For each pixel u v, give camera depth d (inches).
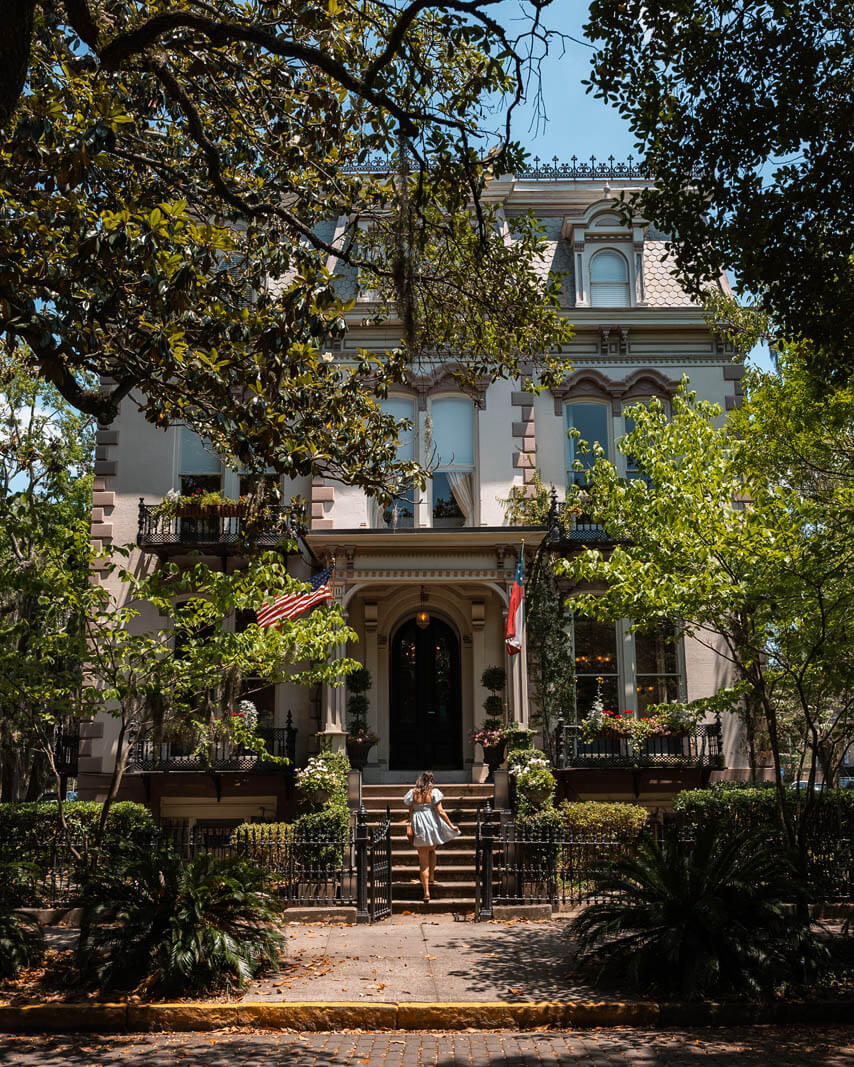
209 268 379.9
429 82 406.9
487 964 400.5
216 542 753.0
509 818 544.1
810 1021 339.6
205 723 540.1
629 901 378.9
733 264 402.3
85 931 369.7
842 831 547.8
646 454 487.5
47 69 375.9
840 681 450.3
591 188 883.4
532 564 767.7
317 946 437.1
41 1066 291.4
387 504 454.0
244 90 418.9
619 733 726.5
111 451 808.9
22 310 312.2
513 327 473.1
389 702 802.2
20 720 524.7
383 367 453.7
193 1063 294.2
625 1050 306.8
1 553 556.1
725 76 378.6
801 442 494.6
